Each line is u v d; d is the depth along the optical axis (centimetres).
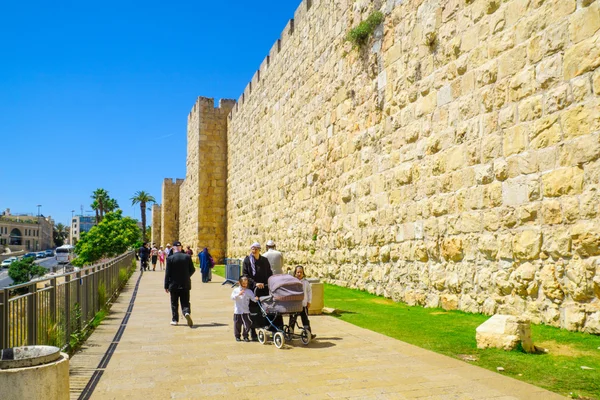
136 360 723
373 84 1455
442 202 1127
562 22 838
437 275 1139
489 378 595
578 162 796
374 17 1431
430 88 1184
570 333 778
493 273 966
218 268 3206
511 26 946
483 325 761
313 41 1936
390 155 1353
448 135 1113
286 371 652
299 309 825
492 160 978
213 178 3731
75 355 761
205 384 596
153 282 2270
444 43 1138
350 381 598
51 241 19375
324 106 1816
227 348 805
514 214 919
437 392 547
